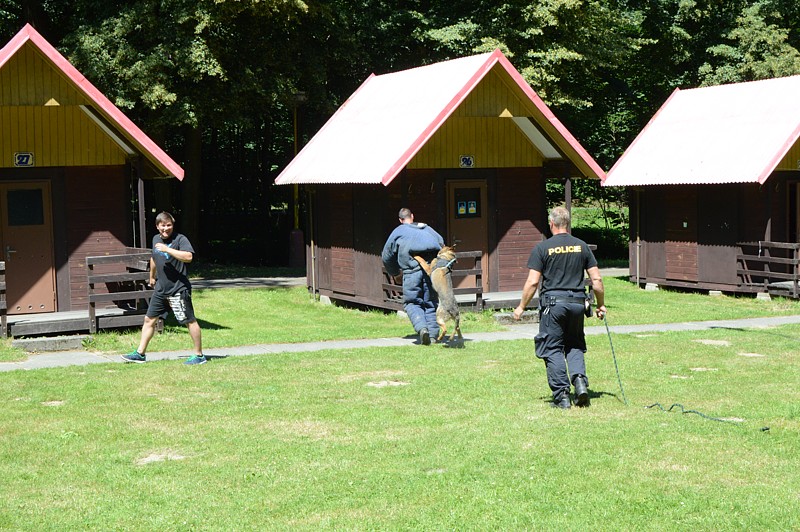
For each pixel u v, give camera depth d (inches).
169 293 538.9
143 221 701.3
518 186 852.0
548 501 291.9
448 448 348.2
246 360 553.6
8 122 696.4
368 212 827.4
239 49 1147.3
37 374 514.0
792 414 399.9
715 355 560.4
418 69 890.7
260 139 1652.3
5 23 1157.7
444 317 597.6
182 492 305.7
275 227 1568.7
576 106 1338.6
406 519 278.2
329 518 280.2
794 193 979.3
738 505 287.1
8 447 360.8
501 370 509.0
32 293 706.8
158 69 1041.5
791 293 908.6
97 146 719.1
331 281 900.6
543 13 1199.6
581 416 396.5
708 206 973.8
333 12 1201.4
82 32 1050.7
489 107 768.3
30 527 277.7
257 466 331.3
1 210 697.6
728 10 1460.4
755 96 981.8
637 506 287.1
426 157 815.1
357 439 363.9
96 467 333.4
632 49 1396.4
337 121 940.6
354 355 569.9
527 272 856.9
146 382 485.4
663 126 1058.1
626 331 684.1
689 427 376.2
